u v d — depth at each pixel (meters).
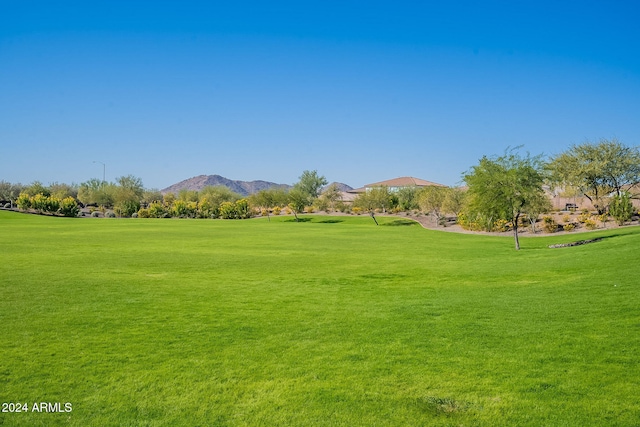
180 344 9.60
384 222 75.12
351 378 7.67
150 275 19.31
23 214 80.44
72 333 10.39
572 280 15.65
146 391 7.32
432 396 6.92
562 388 6.95
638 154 53.28
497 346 8.95
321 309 12.91
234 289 16.23
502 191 31.28
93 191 113.06
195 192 132.50
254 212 102.81
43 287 15.97
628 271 15.45
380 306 13.25
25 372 8.09
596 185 54.88
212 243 36.16
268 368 8.20
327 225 67.62
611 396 6.61
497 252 29.86
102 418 6.51
